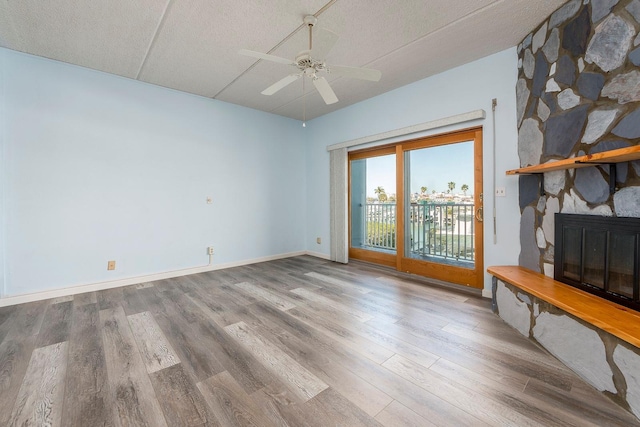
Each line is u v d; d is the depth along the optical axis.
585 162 1.81
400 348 2.03
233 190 4.52
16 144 2.87
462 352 1.97
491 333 2.24
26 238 2.93
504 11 2.28
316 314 2.62
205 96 4.15
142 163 3.64
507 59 2.85
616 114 1.78
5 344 2.07
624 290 1.76
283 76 3.46
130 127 3.54
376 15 2.32
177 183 3.94
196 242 4.13
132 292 3.24
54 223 3.07
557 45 2.24
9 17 2.33
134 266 3.59
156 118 3.74
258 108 4.70
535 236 2.57
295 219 5.39
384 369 1.78
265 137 4.92
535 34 2.50
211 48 2.83
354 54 2.94
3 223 2.81
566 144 2.18
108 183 3.40
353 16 2.33
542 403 1.47
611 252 1.83
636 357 1.36
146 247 3.68
